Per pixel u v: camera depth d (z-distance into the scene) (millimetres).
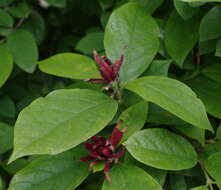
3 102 812
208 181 559
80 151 581
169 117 601
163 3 710
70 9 951
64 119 526
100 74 590
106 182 529
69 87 645
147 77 562
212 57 665
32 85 896
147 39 632
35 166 564
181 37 646
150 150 545
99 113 539
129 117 573
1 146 667
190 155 559
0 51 681
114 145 548
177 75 688
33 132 508
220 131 598
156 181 524
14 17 832
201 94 627
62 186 553
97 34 730
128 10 644
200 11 647
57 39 977
